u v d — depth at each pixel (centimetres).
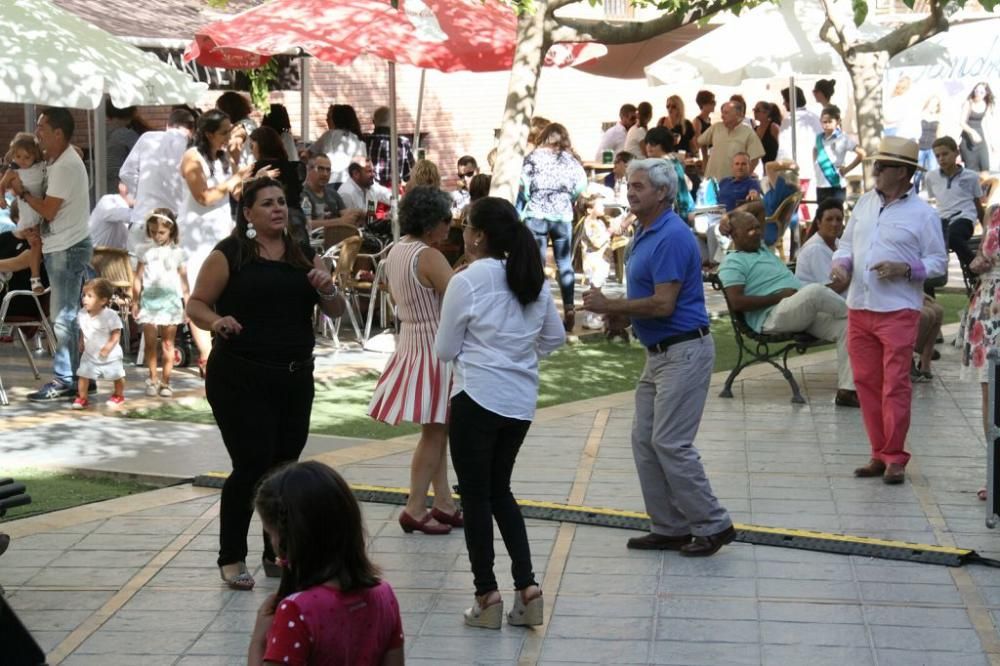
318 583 355
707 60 1705
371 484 888
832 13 1491
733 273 1148
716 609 658
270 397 680
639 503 845
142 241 1337
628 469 930
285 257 685
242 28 1381
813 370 1290
